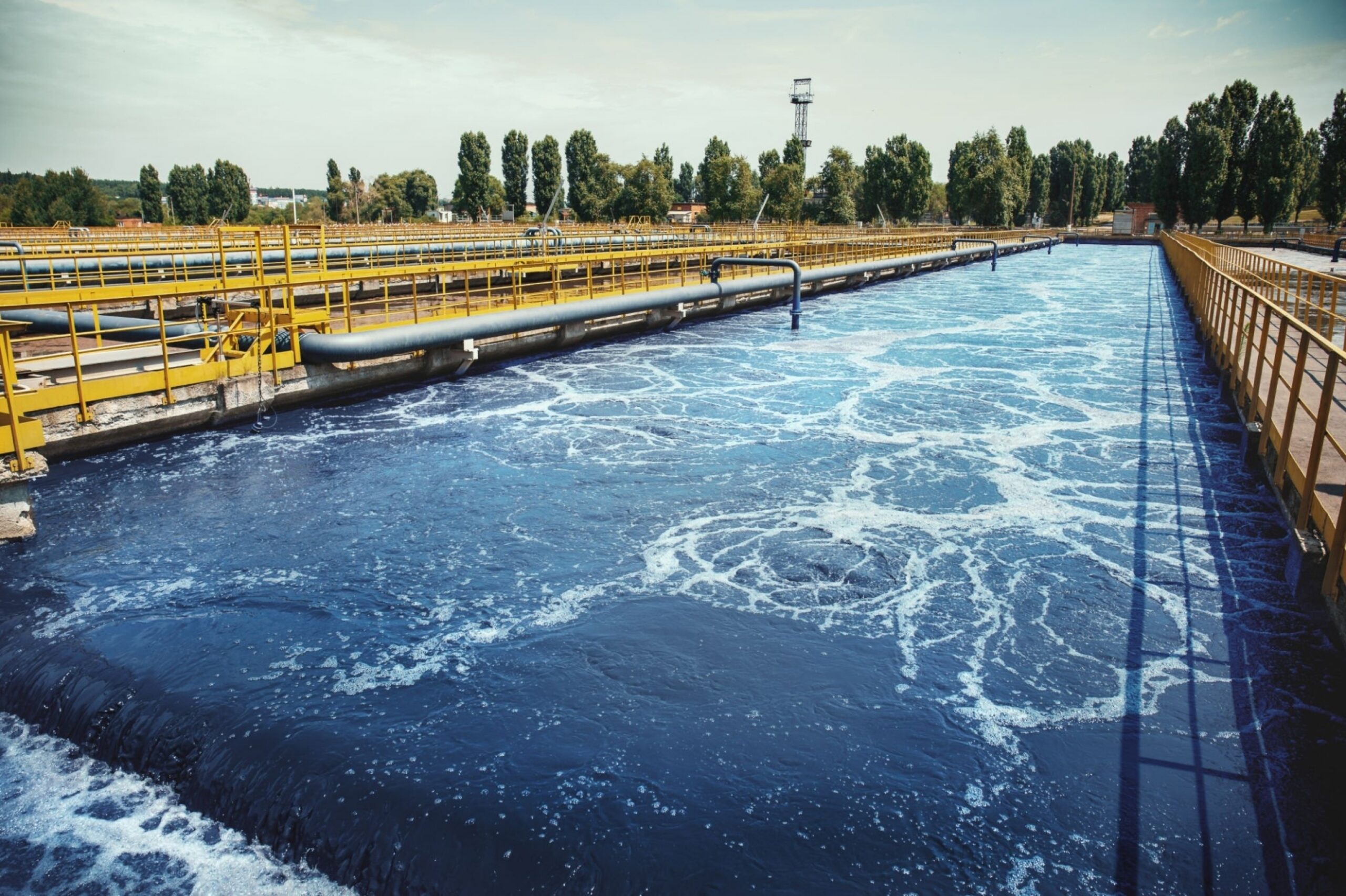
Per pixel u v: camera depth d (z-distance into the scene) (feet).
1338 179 198.29
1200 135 238.07
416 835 15.87
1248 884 14.64
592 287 69.72
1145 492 33.24
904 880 14.82
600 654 21.88
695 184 448.65
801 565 27.02
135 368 42.78
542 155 255.91
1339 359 20.31
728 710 19.56
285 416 44.65
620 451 38.86
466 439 40.75
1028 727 18.85
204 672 20.89
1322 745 18.13
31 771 18.88
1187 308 93.61
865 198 294.87
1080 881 14.75
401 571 26.63
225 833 17.22
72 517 30.66
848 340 72.18
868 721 19.12
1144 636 22.57
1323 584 20.66
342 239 102.32
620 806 16.44
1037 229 290.15
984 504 32.12
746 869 15.02
